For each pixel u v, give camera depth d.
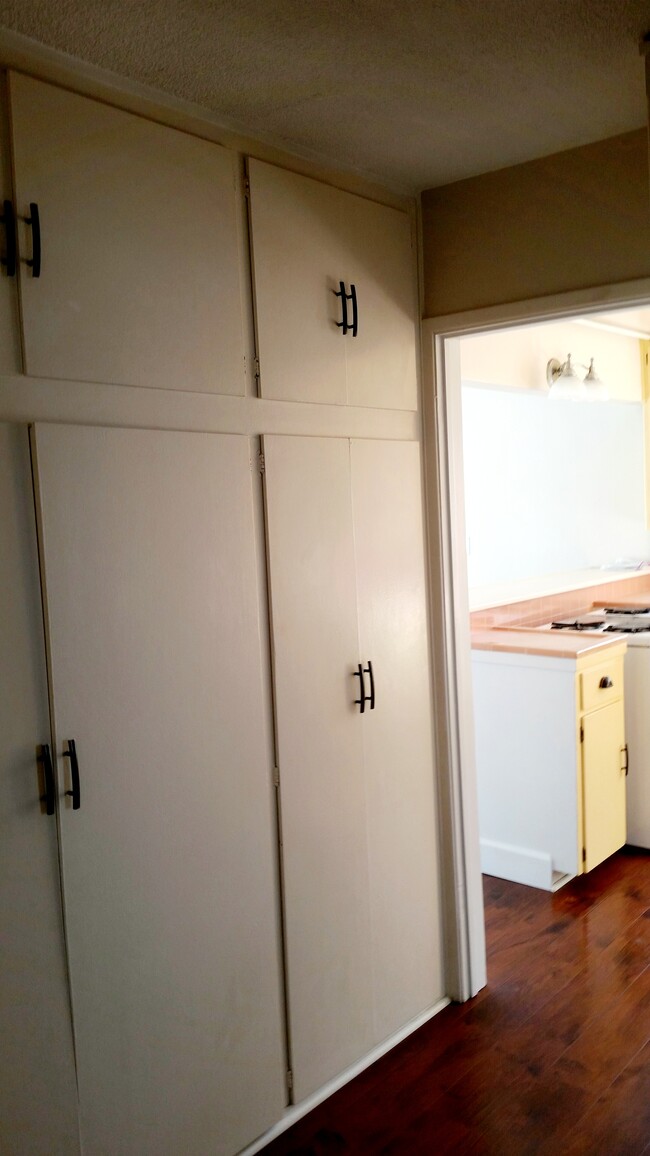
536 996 2.84
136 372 1.95
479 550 4.74
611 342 4.86
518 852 3.69
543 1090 2.40
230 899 2.17
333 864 2.44
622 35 1.81
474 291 2.62
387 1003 2.62
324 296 2.39
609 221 2.36
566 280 2.45
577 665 3.48
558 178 2.43
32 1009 1.80
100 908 1.90
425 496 2.74
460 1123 2.29
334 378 2.42
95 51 1.82
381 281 2.56
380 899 2.60
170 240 2.01
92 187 1.86
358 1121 2.32
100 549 1.88
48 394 1.81
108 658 1.90
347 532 2.45
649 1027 2.64
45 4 1.63
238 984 2.20
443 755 2.80
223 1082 2.17
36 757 1.79
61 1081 1.85
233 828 2.17
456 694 2.80
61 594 1.81
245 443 2.18
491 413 4.78
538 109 2.15
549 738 3.58
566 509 5.19
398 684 2.64
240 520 2.17
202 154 2.08
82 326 1.85
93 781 1.88
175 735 2.03
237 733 2.17
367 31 1.76
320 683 2.38
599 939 3.17
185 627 2.04
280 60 1.87
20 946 1.78
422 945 2.75
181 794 2.05
